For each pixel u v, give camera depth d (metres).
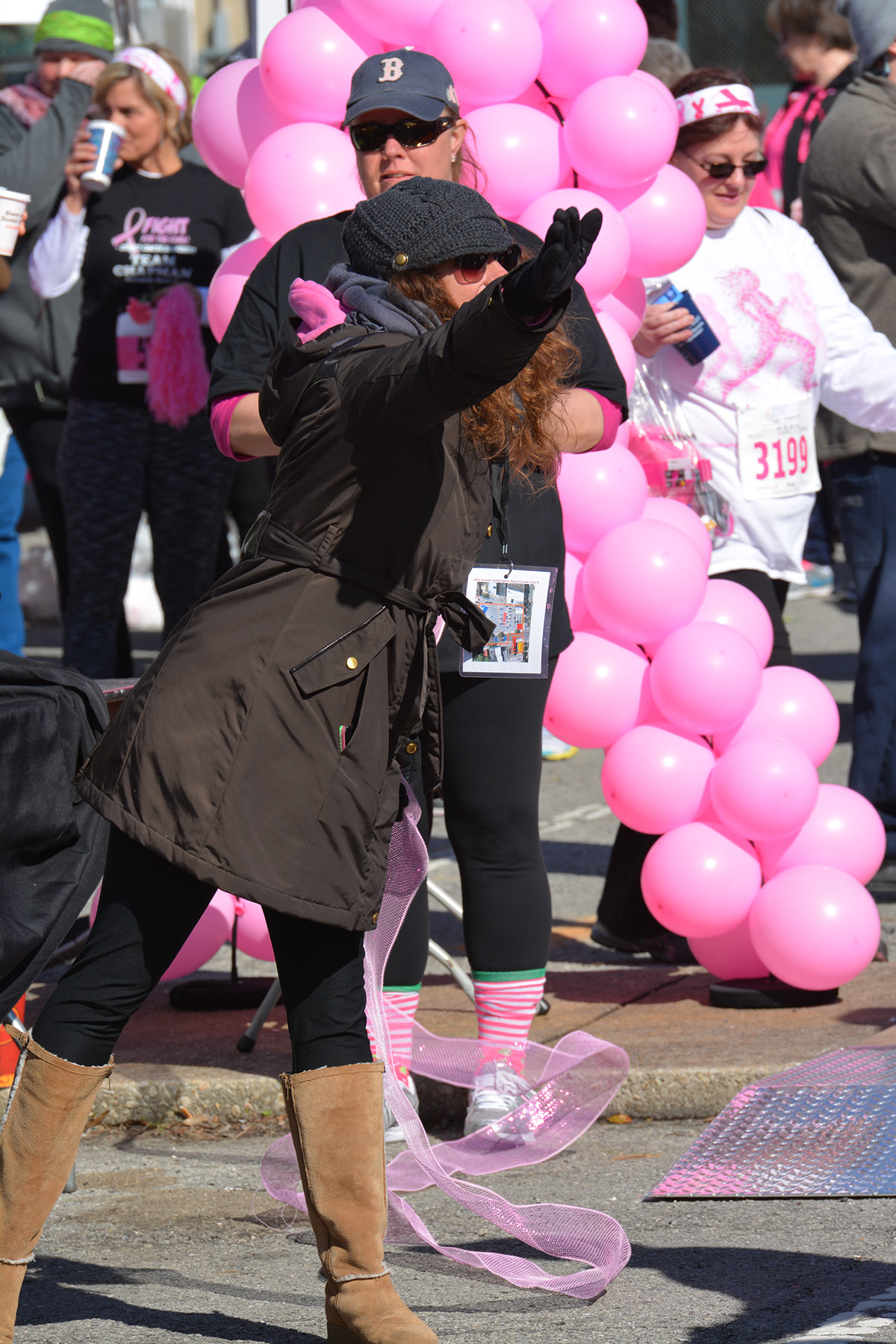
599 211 7.14
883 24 17.66
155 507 20.83
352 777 8.37
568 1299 9.43
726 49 48.47
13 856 9.73
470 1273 10.02
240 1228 10.87
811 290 15.60
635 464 13.70
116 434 20.59
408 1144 10.48
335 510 8.30
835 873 13.51
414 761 11.63
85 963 8.64
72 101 20.31
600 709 13.67
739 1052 12.81
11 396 22.45
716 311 14.98
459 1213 11.05
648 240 13.49
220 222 20.73
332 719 8.33
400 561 8.38
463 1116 12.73
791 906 13.28
